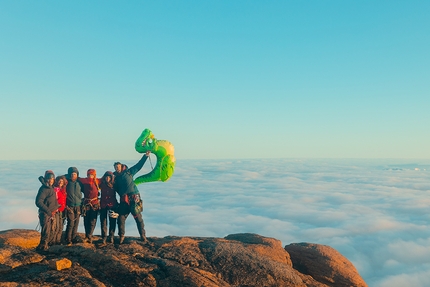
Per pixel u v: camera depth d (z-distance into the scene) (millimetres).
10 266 6902
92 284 6355
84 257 7602
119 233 9000
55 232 8484
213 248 8711
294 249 10422
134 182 10203
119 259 7484
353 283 9367
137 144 9836
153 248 8664
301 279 8375
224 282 7410
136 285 6750
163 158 10109
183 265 7762
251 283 7641
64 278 6504
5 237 8344
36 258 7430
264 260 8383
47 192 8273
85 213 8867
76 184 8844
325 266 9695
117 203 9109
